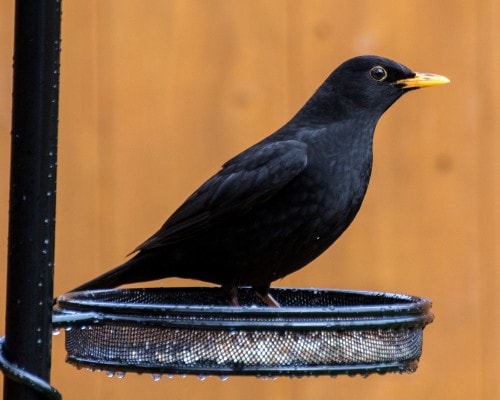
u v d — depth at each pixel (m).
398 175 10.92
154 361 6.71
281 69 10.88
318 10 10.94
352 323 6.59
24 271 6.05
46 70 6.05
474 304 10.88
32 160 6.05
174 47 10.83
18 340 6.04
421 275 10.88
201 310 6.52
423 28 10.98
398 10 10.97
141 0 10.80
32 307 6.05
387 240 10.88
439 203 10.91
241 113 10.84
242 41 10.88
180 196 10.76
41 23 6.02
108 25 10.77
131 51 10.79
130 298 8.56
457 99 10.96
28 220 6.06
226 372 6.63
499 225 10.90
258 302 9.84
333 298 8.75
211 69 10.85
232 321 6.50
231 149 10.82
